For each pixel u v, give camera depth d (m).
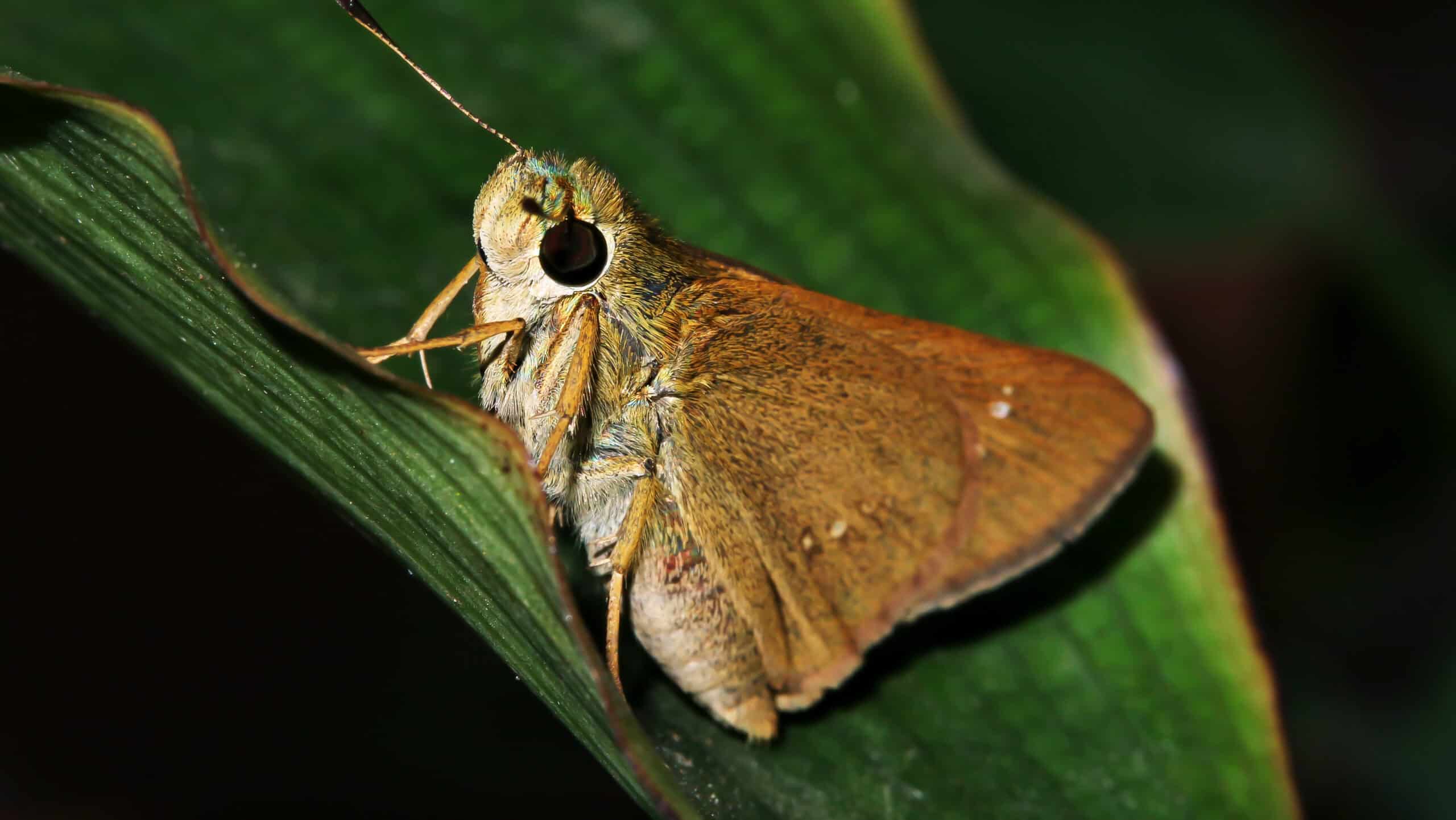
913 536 0.14
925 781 0.14
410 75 0.15
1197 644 0.14
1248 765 0.14
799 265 0.15
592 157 0.15
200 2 0.15
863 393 0.14
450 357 0.15
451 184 0.15
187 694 0.16
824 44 0.15
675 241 0.14
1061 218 0.15
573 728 0.13
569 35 0.15
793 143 0.15
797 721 0.14
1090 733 0.14
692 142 0.15
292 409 0.13
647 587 0.14
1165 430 0.15
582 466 0.14
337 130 0.15
